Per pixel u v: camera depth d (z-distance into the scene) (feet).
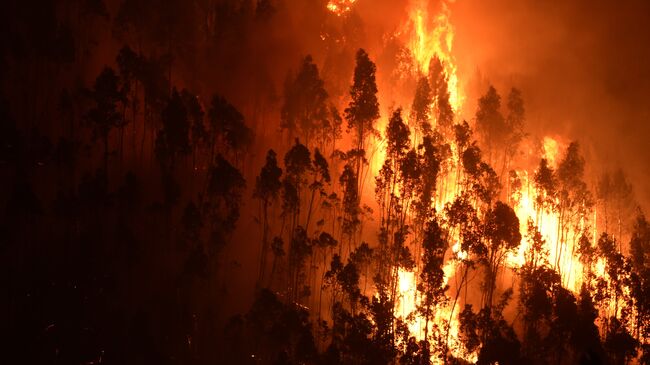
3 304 161.38
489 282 181.27
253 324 161.38
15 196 164.66
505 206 179.42
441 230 177.37
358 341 156.56
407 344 159.33
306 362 153.17
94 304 163.73
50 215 181.37
